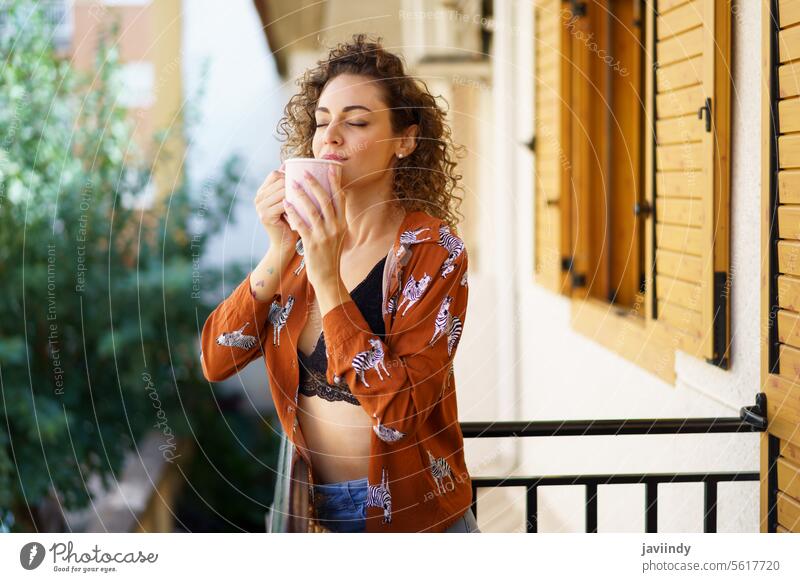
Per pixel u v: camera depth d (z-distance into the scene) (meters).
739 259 1.89
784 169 1.59
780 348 1.62
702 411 2.09
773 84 1.60
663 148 2.25
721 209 1.92
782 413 1.60
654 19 2.28
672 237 2.20
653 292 2.37
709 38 1.91
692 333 2.05
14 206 3.96
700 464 2.16
